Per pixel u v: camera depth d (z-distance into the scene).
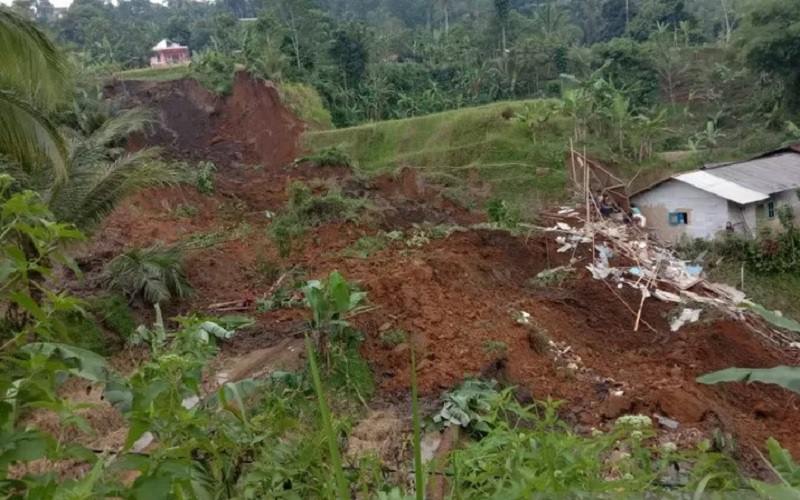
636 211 22.67
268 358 10.41
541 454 2.94
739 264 19.45
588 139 30.00
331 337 9.86
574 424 10.05
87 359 2.84
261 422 3.35
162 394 2.80
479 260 17.23
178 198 22.58
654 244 20.75
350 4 80.06
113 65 41.62
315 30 44.12
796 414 12.09
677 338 14.83
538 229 20.78
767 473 8.93
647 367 13.11
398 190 25.61
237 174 31.16
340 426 3.94
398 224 20.52
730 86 43.94
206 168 25.84
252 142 34.28
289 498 2.87
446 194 24.72
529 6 77.69
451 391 9.70
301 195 20.05
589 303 16.33
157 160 13.66
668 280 17.98
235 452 3.04
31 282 3.08
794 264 19.03
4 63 8.64
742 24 37.06
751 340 14.95
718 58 46.44
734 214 20.92
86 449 2.56
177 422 2.75
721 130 38.78
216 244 17.50
